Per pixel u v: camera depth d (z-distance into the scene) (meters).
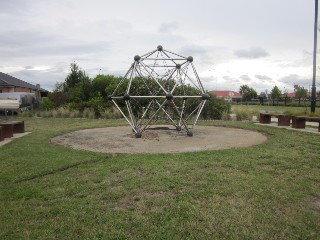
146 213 3.49
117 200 3.89
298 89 51.72
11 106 16.09
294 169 5.27
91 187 4.34
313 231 3.11
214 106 16.73
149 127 11.42
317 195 4.05
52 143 8.25
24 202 3.85
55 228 3.16
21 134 10.27
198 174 4.88
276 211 3.55
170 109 13.92
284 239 2.96
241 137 9.33
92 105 19.19
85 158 6.11
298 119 11.37
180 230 3.12
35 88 42.44
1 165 5.61
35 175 4.94
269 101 39.69
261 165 5.51
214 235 3.03
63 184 4.48
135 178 4.71
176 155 6.28
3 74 37.59
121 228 3.16
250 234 3.04
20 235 3.03
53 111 19.06
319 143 7.84
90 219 3.35
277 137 9.00
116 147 7.63
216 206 3.65
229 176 4.79
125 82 16.58
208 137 9.35
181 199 3.86
